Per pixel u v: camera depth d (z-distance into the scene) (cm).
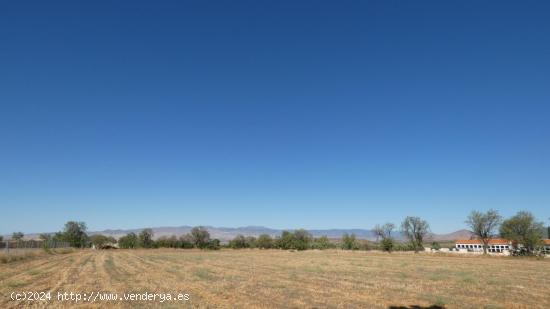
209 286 3183
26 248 8888
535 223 9400
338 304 2386
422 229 12425
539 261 7619
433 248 14225
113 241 17238
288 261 7106
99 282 3438
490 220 9869
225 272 4612
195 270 4872
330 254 10900
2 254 6097
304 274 4388
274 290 2973
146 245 16025
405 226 12569
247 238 17362
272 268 5312
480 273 4650
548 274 4569
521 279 3925
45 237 16350
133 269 4991
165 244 16088
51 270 4688
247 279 3794
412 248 12481
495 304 2420
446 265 6178
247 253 11788
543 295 2811
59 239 16138
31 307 2138
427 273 4591
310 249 15038
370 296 2702
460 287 3225
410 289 3089
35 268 4950
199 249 15750
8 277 3775
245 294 2748
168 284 3312
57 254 9406
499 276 4253
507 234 9575
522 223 9400
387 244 12462
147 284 3297
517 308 2311
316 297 2644
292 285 3309
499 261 7569
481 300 2569
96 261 6706
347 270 5003
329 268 5350
